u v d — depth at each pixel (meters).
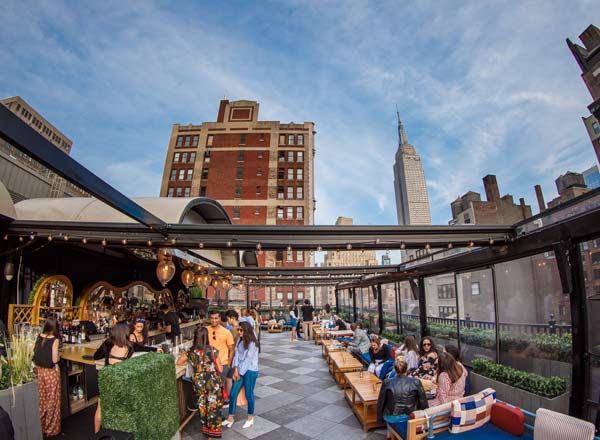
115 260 9.26
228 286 11.98
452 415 3.75
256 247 5.50
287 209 45.31
